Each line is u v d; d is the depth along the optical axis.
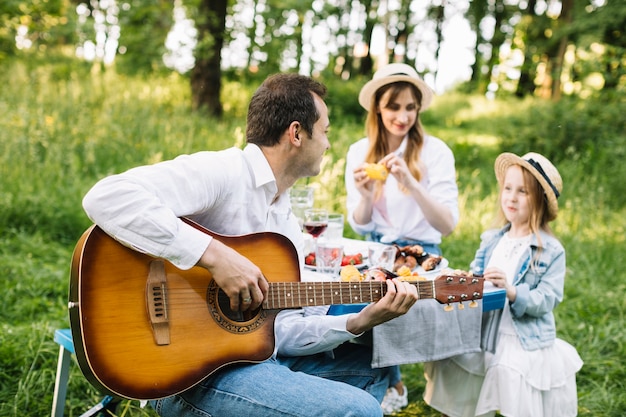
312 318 2.55
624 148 10.23
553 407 3.00
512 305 2.91
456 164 10.59
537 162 3.12
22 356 3.72
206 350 2.20
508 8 23.36
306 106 2.37
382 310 2.38
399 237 3.86
